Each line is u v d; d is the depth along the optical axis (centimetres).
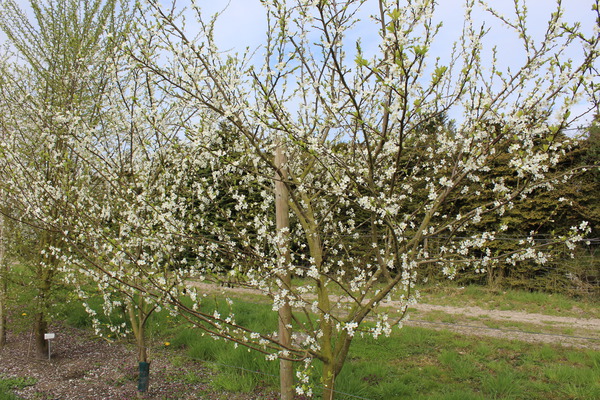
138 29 304
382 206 234
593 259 819
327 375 298
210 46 297
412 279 293
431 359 494
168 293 305
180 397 405
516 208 846
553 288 845
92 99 438
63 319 662
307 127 289
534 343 560
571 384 416
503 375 420
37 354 525
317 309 302
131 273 335
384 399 382
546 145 223
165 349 537
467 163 240
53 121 425
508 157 715
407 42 207
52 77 491
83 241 382
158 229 362
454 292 855
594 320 702
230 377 426
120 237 363
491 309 767
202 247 357
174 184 394
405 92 204
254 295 825
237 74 303
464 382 429
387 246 299
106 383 444
